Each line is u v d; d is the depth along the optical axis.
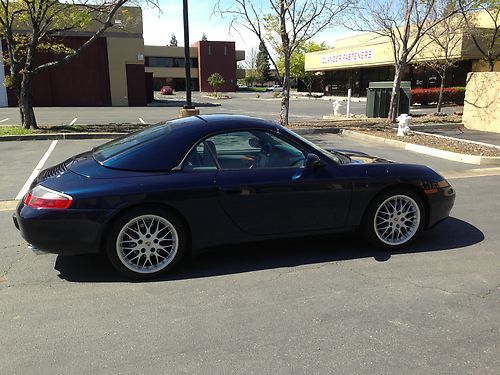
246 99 45.72
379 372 2.61
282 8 13.79
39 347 2.84
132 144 4.09
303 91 60.31
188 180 3.84
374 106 18.34
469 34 18.94
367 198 4.34
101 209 3.63
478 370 2.64
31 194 3.75
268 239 4.18
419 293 3.61
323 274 3.96
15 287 3.68
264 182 4.02
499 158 9.20
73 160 4.32
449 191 4.62
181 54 73.94
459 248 4.60
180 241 3.89
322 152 4.34
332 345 2.88
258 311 3.31
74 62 29.05
